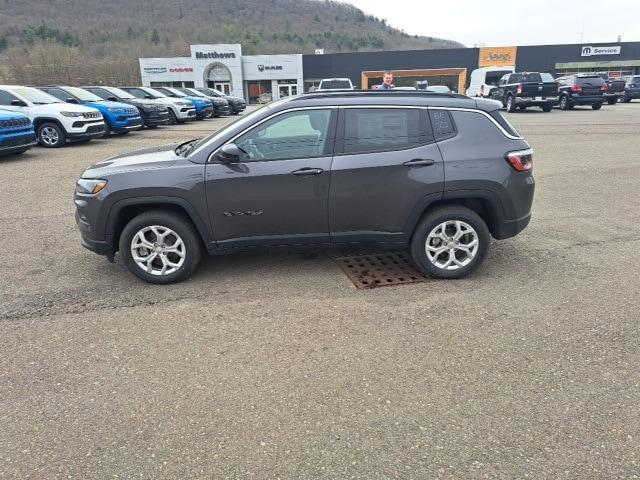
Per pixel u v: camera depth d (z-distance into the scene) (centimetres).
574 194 780
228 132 437
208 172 429
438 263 458
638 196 759
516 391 297
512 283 450
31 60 5666
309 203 436
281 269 490
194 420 276
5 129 1080
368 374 315
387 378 311
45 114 1305
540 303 409
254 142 434
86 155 1198
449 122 445
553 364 323
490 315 390
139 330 373
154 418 278
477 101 455
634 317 382
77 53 6247
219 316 393
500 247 546
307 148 436
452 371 317
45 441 261
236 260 516
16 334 369
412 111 441
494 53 4703
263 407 286
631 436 259
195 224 438
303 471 239
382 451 251
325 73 4988
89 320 389
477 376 312
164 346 350
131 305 414
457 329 369
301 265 500
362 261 509
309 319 387
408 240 454
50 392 301
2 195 801
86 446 257
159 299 426
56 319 391
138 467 243
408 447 254
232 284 455
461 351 340
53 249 554
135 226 439
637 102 3378
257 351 343
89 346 351
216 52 4956
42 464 246
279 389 302
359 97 443
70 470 242
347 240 452
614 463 241
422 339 356
